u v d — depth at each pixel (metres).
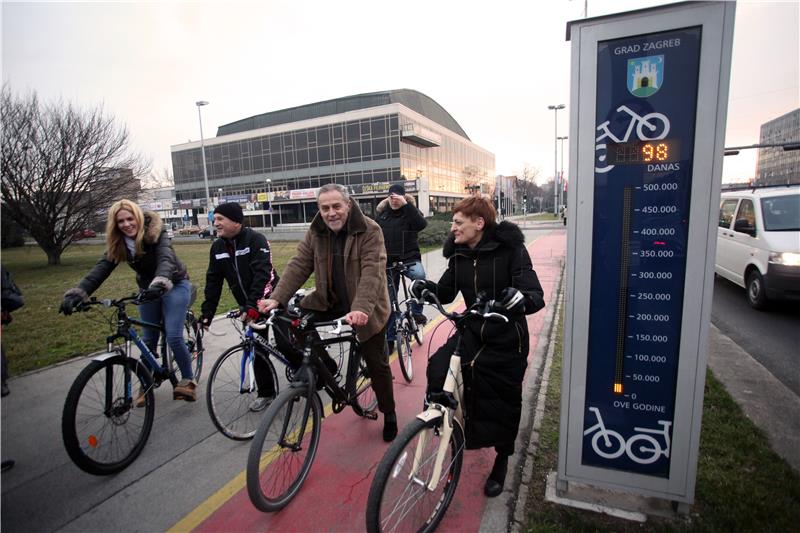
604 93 1.97
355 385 3.10
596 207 2.07
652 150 1.95
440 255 13.55
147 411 3.07
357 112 47.53
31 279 14.77
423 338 5.47
